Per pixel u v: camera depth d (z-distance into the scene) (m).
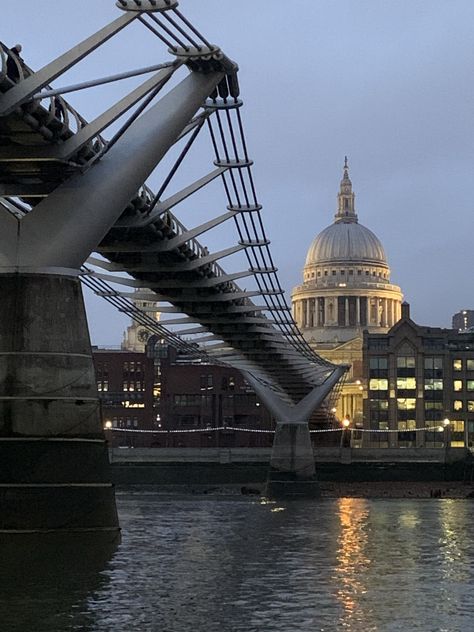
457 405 192.50
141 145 45.38
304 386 140.62
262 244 68.94
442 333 194.88
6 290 43.88
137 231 60.06
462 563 50.50
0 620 31.94
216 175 55.69
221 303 85.12
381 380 193.62
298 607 35.69
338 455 169.62
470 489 153.12
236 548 57.72
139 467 168.12
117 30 38.38
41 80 37.66
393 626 32.47
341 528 75.56
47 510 43.12
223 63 44.81
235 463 168.38
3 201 51.19
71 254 44.50
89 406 44.62
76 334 44.56
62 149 42.69
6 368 43.38
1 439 43.03
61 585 38.56
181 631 30.86
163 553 53.34
